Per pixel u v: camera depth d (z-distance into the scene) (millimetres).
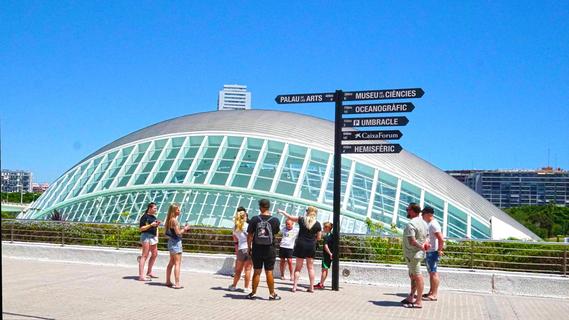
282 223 26484
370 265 15805
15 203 93062
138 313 10172
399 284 15203
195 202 28031
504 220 34281
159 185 29562
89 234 20906
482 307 12102
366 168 31500
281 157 31203
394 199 29594
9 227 21531
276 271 16516
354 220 27219
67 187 34000
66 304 10945
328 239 14430
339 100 14516
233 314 10391
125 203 29469
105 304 11055
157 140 34344
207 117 37656
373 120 14227
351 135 14461
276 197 28000
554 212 106438
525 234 31812
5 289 12758
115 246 20109
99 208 29859
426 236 11875
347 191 28984
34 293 12258
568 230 101875
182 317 9914
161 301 11602
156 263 17938
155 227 15125
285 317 10273
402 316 10703
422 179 32625
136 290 13086
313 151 32000
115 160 34188
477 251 16328
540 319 10781
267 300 12219
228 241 18781
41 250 19531
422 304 12219
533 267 15750
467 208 32062
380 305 11977
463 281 14727
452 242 16906
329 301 12367
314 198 28047
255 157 31422
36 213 33281
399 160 34000
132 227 20750
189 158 31875
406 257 11930
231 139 33188
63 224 20922
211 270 17188
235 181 29250
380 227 24844
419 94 13797
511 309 11945
